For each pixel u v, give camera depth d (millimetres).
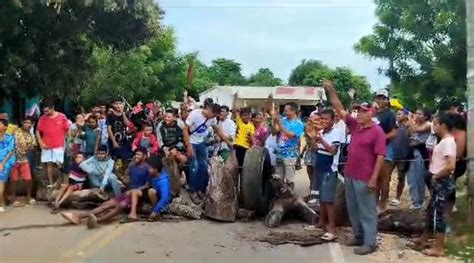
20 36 16047
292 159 10516
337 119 9039
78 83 18844
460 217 9203
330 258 7586
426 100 23266
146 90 36531
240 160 11398
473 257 7480
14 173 11148
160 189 9844
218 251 7910
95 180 10727
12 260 7473
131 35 18250
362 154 7898
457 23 21562
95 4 16234
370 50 24062
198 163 10758
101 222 9562
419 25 22797
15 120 18938
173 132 10703
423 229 8555
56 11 15836
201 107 11961
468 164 8656
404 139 10453
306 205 9664
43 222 9648
